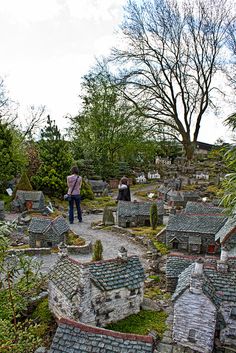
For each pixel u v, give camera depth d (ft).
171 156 262.47
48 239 83.35
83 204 137.49
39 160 152.76
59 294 49.37
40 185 139.54
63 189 139.95
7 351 28.35
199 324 43.29
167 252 80.69
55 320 50.57
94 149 190.49
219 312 44.60
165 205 134.72
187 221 83.30
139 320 50.16
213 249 79.56
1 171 132.67
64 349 33.53
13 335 30.45
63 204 136.05
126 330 47.44
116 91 191.21
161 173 216.54
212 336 42.75
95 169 186.29
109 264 51.80
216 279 47.32
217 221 81.76
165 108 191.31
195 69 184.65
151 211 99.35
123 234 96.94
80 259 76.64
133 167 223.30
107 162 192.95
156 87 187.93
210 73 182.80
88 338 33.91
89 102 199.82
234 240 62.49
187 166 204.33
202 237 80.23
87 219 115.96
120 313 50.11
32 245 84.48
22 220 106.52
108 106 194.08
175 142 229.66
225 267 48.21
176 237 82.07
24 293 33.71
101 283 47.98
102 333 34.17
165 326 48.62
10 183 147.54
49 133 144.36
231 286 46.06
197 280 43.01
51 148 141.69
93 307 47.01
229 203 38.50
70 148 188.14
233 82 169.27
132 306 51.44
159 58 183.73
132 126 190.80
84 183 145.79
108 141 193.16
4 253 30.91
